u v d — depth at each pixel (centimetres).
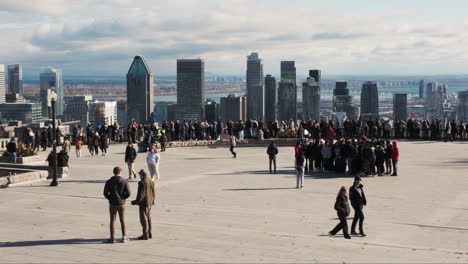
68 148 4616
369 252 1736
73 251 1719
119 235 1930
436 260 1647
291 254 1698
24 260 1622
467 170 3716
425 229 2138
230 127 5478
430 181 3297
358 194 1998
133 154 3388
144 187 1850
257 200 2727
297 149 3095
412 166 3916
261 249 1755
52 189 3014
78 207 2498
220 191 2984
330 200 2728
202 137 5575
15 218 2219
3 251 1717
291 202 2675
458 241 1953
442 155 4500
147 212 1867
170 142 5131
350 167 3625
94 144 4622
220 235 1942
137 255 1675
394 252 1739
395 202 2684
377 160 3522
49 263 1591
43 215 2284
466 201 2706
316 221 2256
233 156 4594
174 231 2003
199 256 1667
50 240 1856
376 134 5688
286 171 3747
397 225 2200
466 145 5212
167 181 3319
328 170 3722
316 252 1725
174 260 1625
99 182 3269
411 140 5678
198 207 2541
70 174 3594
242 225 2167
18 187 3083
